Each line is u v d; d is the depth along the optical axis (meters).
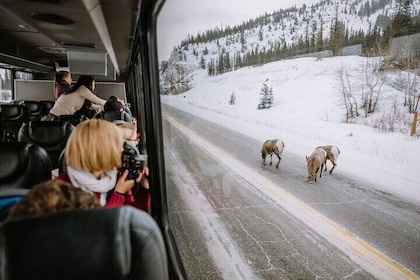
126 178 1.66
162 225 2.70
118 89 9.02
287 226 3.93
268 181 4.72
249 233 3.88
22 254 0.64
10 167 1.60
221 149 5.88
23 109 5.55
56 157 2.78
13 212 0.77
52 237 0.65
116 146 1.46
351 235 3.32
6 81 8.14
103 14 3.20
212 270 3.12
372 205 3.14
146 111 2.85
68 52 5.19
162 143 2.83
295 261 3.39
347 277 3.07
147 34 2.66
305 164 4.39
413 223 2.93
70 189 0.84
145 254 0.72
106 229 0.68
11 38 4.71
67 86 5.29
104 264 0.67
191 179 5.54
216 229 3.94
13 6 2.76
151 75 2.75
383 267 2.94
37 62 7.71
